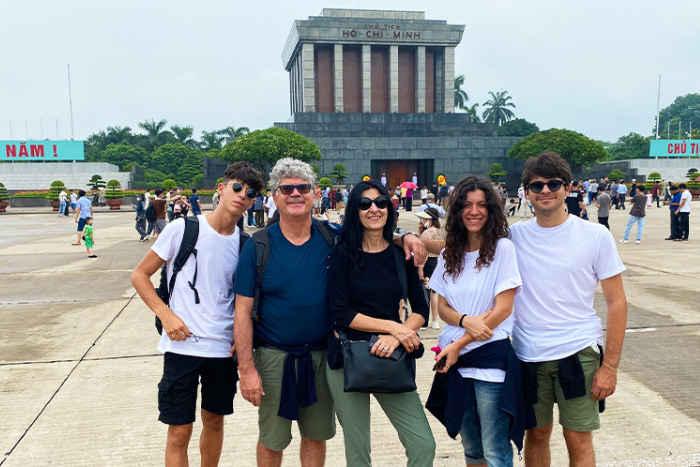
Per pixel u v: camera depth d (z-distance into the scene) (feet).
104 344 19.77
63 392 15.28
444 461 11.60
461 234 9.22
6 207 126.52
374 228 8.91
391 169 176.14
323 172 164.55
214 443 10.23
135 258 42.39
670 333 20.30
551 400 9.48
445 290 9.46
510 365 8.77
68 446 12.23
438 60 191.31
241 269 9.32
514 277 8.82
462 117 185.57
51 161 176.24
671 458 11.43
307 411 9.88
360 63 186.60
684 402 14.20
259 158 136.26
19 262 40.83
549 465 9.99
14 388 15.58
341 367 9.15
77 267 38.17
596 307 25.46
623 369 16.63
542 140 154.20
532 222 9.53
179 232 9.55
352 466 9.23
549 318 9.12
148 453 11.93
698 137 288.30
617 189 102.99
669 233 56.65
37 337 20.71
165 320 9.31
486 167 169.89
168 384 9.46
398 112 189.26
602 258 9.01
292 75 220.02
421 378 16.24
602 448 11.89
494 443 8.72
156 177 229.45
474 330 8.75
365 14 187.73
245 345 9.15
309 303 9.34
